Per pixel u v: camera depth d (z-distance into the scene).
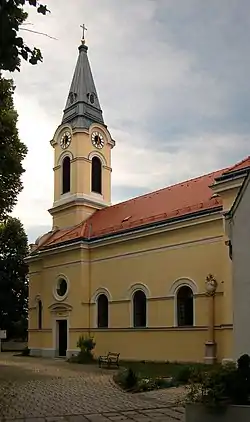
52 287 39.47
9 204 25.78
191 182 35.56
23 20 7.25
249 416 9.59
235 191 26.16
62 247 38.34
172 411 13.51
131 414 13.16
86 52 48.22
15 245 57.38
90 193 43.84
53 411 13.81
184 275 29.56
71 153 44.59
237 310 14.01
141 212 36.00
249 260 13.82
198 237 29.14
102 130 45.84
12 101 21.72
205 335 27.69
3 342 55.34
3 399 16.34
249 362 10.68
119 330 33.31
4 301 55.44
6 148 18.73
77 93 46.03
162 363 29.31
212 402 10.03
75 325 36.53
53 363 33.06
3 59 6.88
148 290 31.73
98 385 20.25
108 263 35.25
